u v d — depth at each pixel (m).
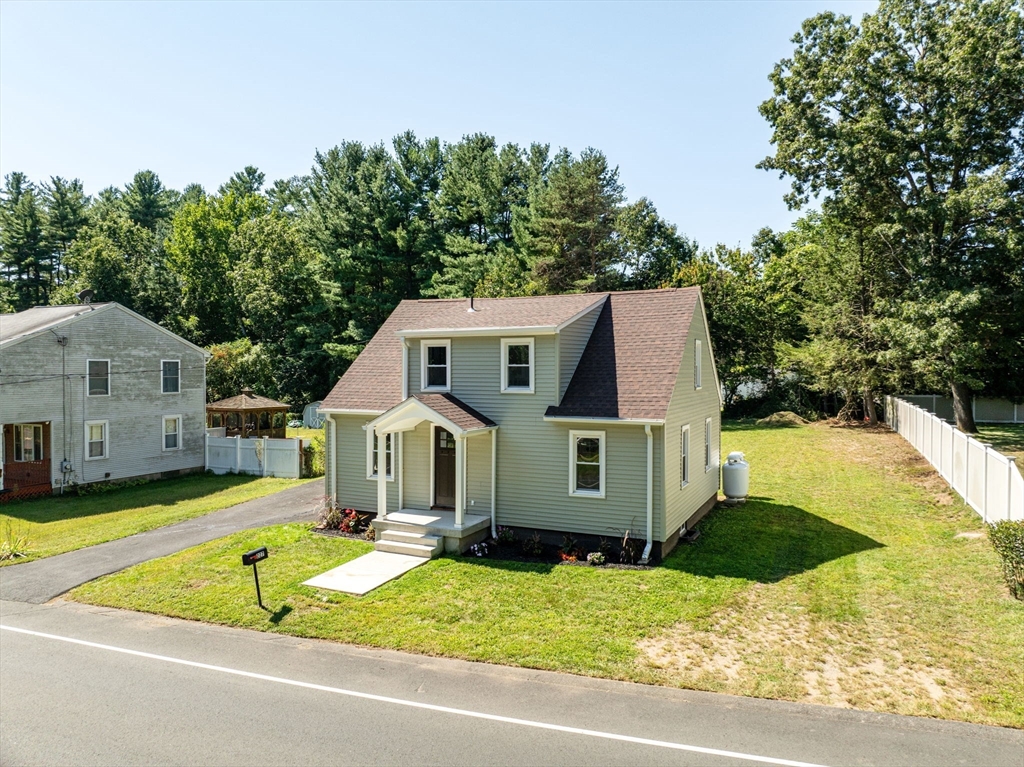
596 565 14.20
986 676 8.74
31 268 67.00
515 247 47.59
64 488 25.50
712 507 19.67
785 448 30.28
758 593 12.30
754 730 7.66
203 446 31.50
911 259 27.27
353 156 53.97
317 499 22.25
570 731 7.70
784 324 43.06
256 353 45.00
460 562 14.53
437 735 7.63
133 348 28.42
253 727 7.86
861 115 28.36
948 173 27.62
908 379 37.06
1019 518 12.94
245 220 62.19
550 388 15.74
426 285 47.62
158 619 11.91
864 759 6.99
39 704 8.53
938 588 11.91
